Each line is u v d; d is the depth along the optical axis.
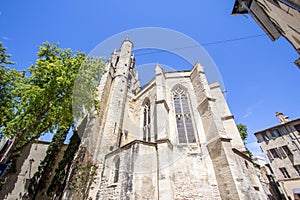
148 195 7.49
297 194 18.03
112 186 8.16
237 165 8.85
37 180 12.26
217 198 8.40
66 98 10.02
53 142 14.06
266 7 5.64
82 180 8.82
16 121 10.34
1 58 12.41
